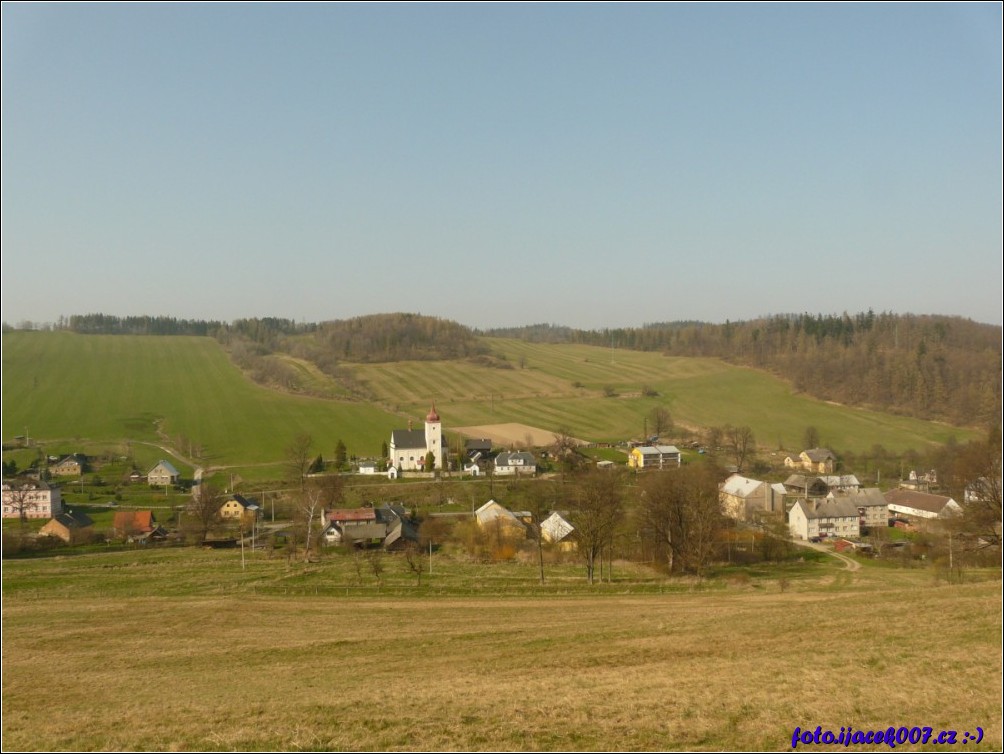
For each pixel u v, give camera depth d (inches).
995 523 2726.4
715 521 2928.2
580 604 2081.7
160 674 1402.6
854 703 930.1
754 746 802.8
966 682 988.6
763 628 1427.2
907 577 2591.0
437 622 1873.8
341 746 844.0
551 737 852.0
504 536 3058.6
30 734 947.3
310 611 2039.9
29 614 2010.3
